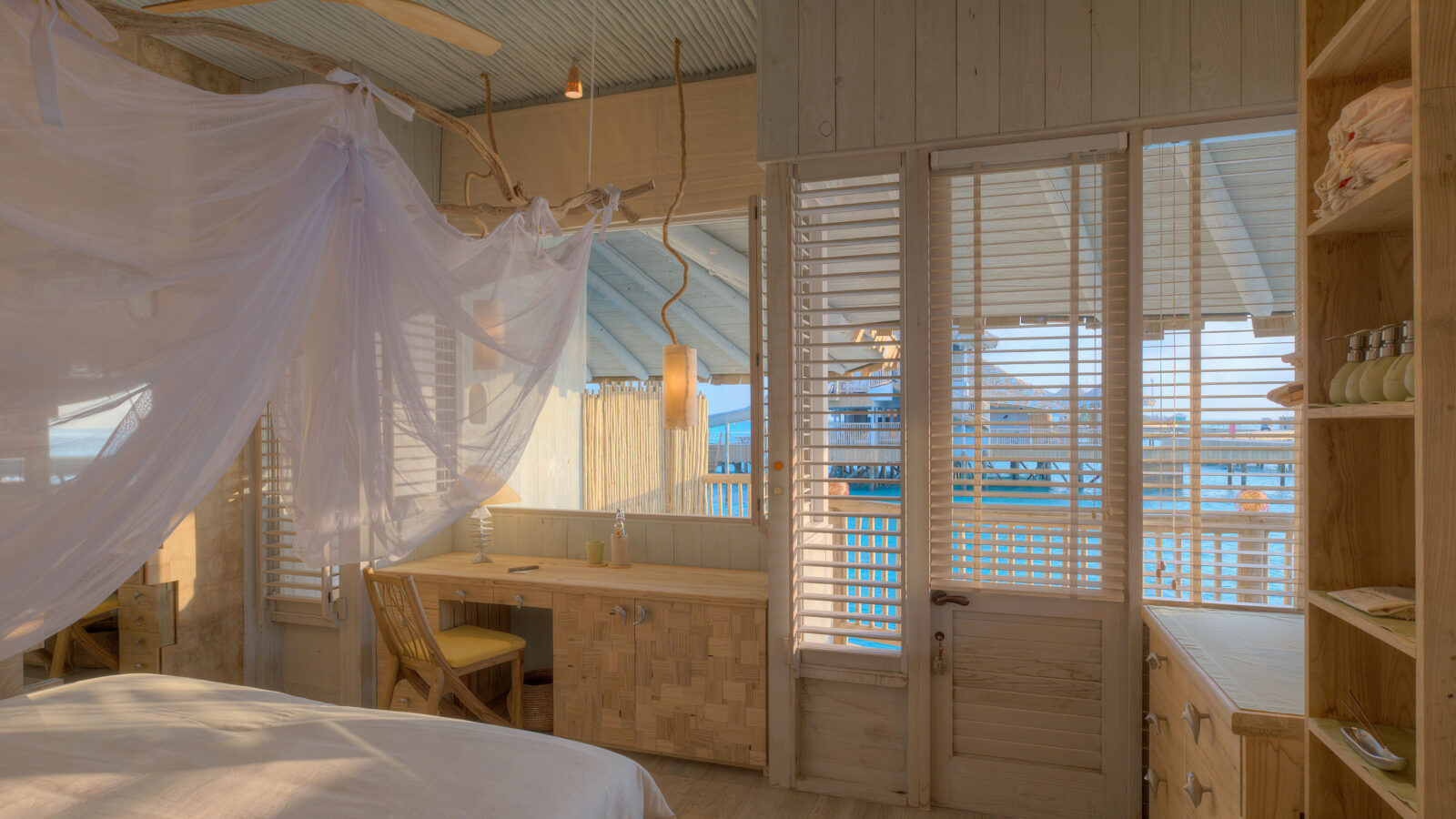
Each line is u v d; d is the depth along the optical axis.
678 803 3.13
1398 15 1.33
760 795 3.20
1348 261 1.57
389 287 2.01
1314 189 1.59
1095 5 2.83
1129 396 2.83
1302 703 1.76
